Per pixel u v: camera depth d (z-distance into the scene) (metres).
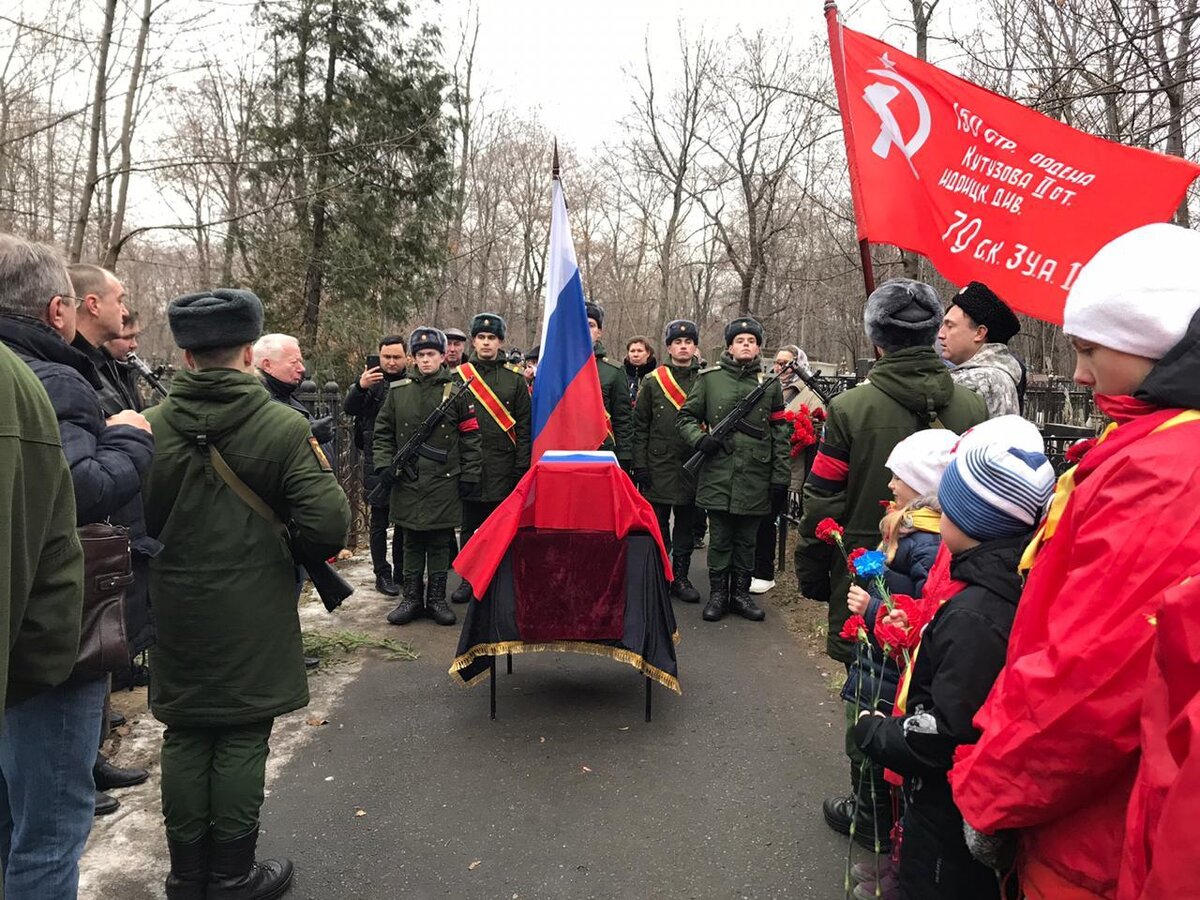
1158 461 1.21
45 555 1.73
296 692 2.61
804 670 4.68
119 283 2.86
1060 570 1.38
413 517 5.27
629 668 4.68
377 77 17.77
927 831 1.84
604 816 3.10
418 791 3.28
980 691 1.69
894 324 2.87
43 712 1.99
